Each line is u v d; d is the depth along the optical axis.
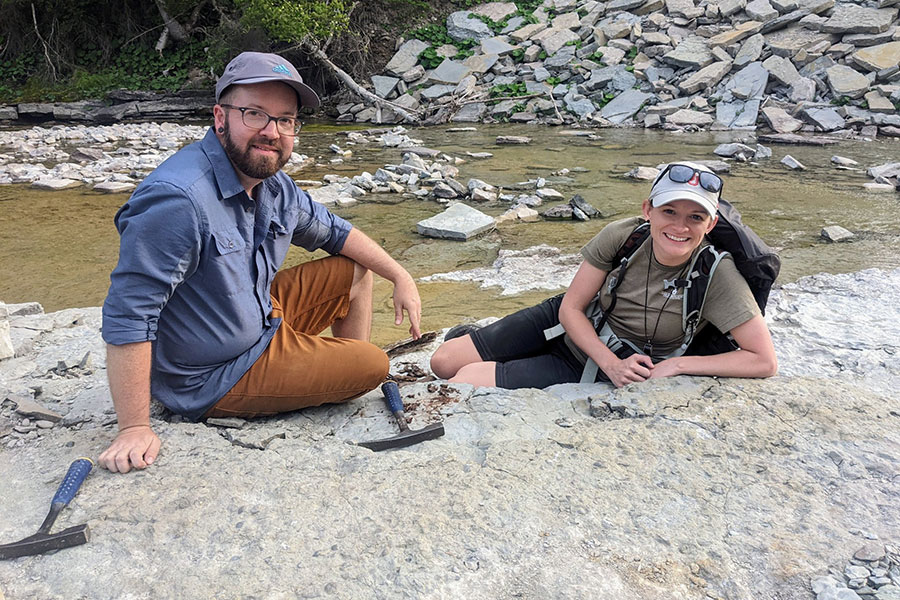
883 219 7.37
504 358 3.54
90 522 2.29
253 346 2.87
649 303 3.02
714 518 2.30
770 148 11.78
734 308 2.94
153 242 2.43
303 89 2.57
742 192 8.63
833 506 2.35
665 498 2.39
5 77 18.38
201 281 2.63
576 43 16.66
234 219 2.67
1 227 7.34
